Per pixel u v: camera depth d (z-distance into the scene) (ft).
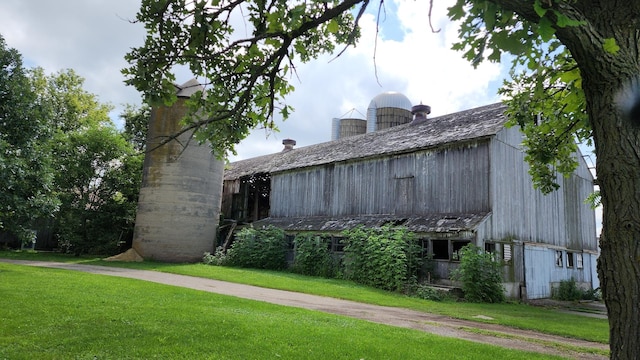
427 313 38.32
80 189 97.30
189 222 87.45
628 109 9.66
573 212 78.59
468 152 63.26
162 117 88.48
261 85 17.37
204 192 89.86
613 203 9.71
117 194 102.32
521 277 62.49
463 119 74.54
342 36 17.02
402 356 18.94
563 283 71.31
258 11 15.12
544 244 68.59
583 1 10.25
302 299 42.14
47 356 16.65
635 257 9.25
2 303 26.27
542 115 23.45
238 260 80.18
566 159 25.14
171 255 85.76
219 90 16.67
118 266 70.08
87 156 96.22
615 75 9.78
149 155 88.48
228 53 16.03
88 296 31.40
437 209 65.57
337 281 60.49
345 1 13.50
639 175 9.46
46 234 113.29
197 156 89.20
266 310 31.17
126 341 19.15
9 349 17.29
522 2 9.89
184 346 18.70
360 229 63.93
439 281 57.36
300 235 75.97
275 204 96.53
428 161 68.18
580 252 78.48
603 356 23.09
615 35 9.95
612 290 9.56
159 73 14.87
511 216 62.59
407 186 70.49
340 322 27.78
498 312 41.68
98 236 95.20
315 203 86.89
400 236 57.77
